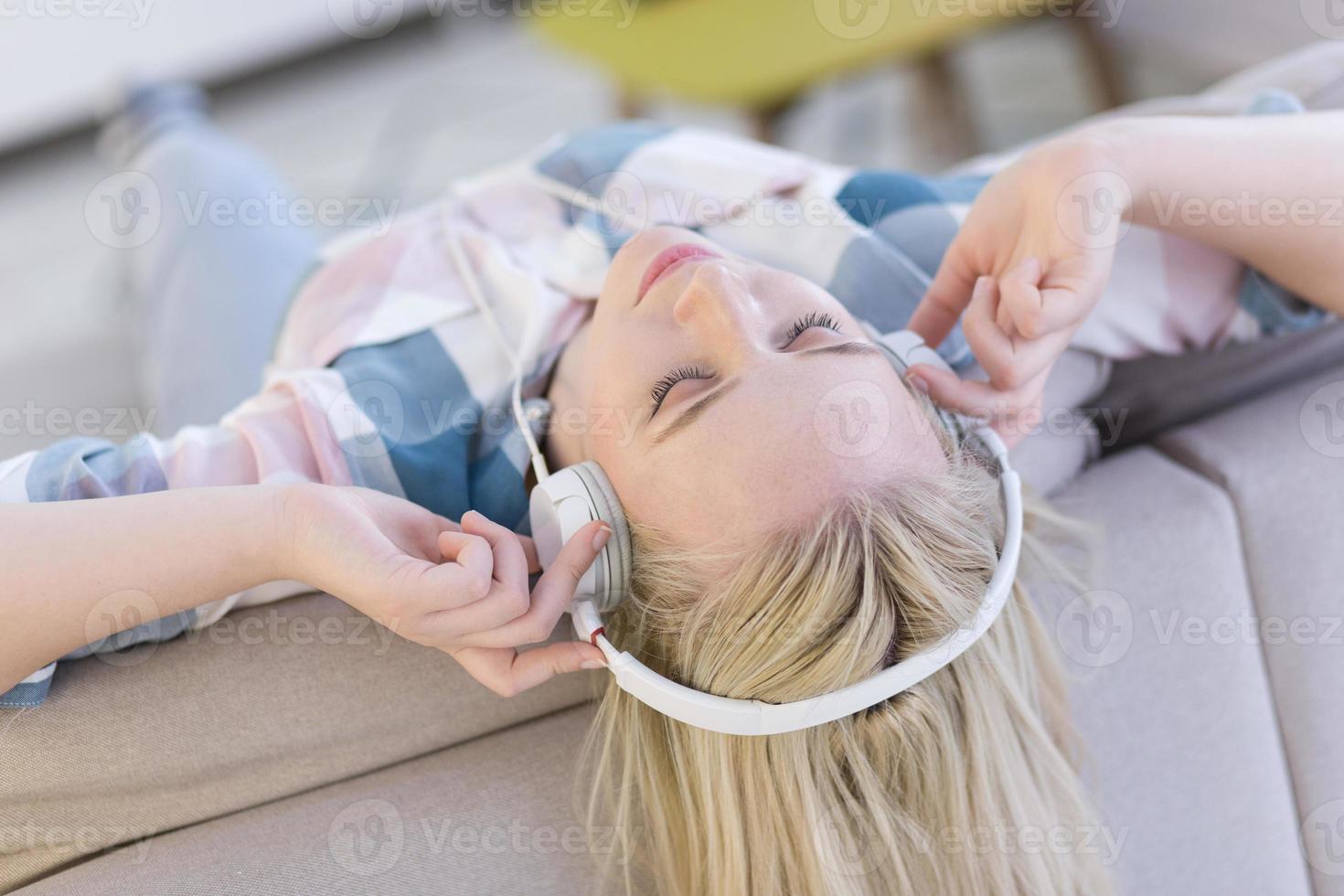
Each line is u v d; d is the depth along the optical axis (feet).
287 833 2.23
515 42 8.64
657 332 2.23
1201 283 2.86
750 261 2.45
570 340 2.87
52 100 7.86
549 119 7.70
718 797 2.24
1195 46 6.49
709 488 2.05
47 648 1.97
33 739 2.11
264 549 2.01
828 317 2.30
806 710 2.00
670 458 2.10
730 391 2.06
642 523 2.16
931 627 2.03
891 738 2.17
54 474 2.24
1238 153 2.54
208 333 4.16
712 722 2.03
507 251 3.18
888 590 2.02
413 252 3.16
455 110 7.91
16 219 7.52
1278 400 2.93
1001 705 2.33
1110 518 2.72
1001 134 6.54
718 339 2.15
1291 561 2.82
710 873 2.30
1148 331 2.87
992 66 7.18
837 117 7.09
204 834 2.26
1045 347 2.35
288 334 3.22
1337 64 3.18
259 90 8.38
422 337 2.85
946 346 2.76
